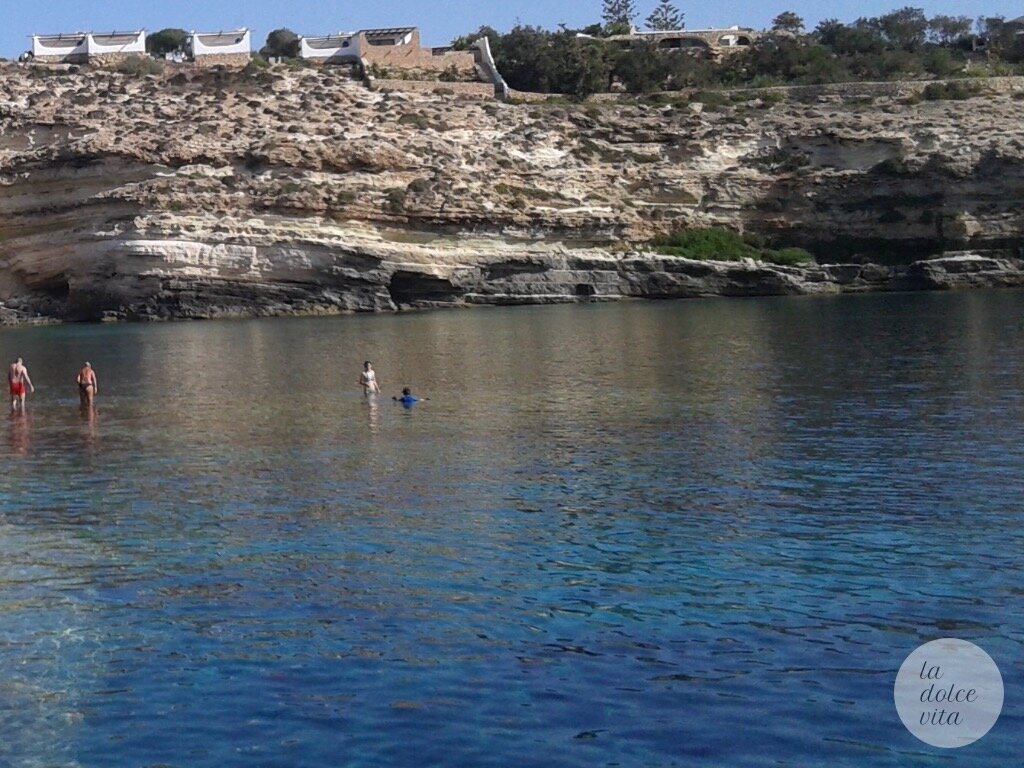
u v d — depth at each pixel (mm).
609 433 32344
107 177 86938
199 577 20391
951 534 21875
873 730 14758
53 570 20969
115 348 61031
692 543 21781
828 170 94125
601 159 96750
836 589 19156
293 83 102625
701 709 15297
